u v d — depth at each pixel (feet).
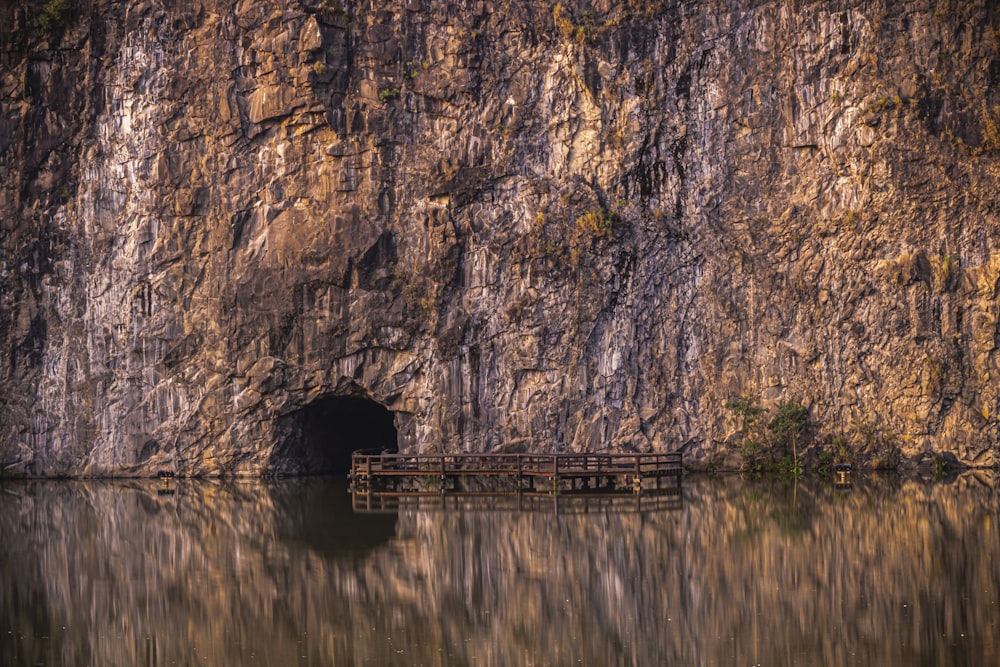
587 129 213.66
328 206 212.84
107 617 103.60
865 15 206.28
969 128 203.10
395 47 213.66
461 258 211.20
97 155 218.79
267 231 213.46
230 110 214.07
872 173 205.16
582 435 208.54
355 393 214.07
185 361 215.10
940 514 147.84
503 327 210.18
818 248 207.41
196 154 215.51
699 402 209.67
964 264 202.90
